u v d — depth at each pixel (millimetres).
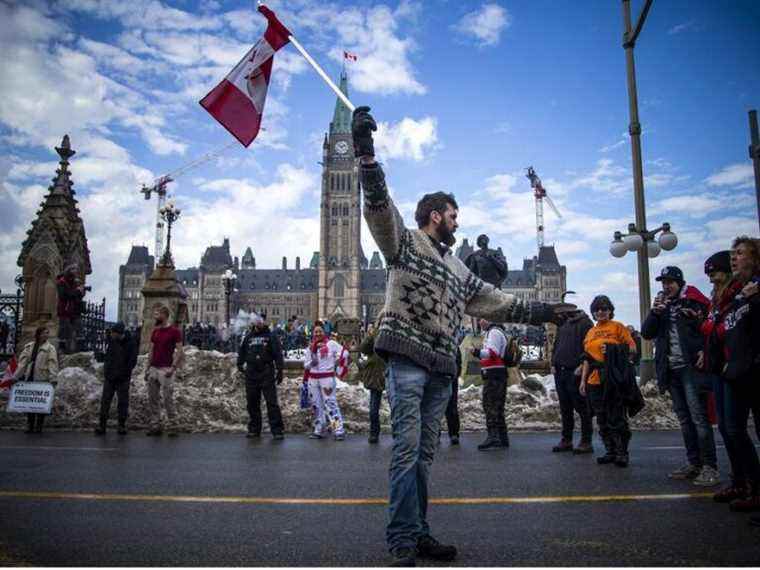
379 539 3906
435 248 3768
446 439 10969
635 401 7391
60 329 16531
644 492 5613
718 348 5285
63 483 5938
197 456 8109
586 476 6570
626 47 15289
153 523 4309
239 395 13305
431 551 3500
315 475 6535
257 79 6344
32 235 16953
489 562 3424
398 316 3555
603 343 7844
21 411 11391
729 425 5031
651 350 14305
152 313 19953
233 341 30172
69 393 12898
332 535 4000
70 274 16406
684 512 4758
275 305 171875
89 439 10344
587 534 4059
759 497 4805
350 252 157125
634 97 15180
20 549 3613
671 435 11406
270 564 3361
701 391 6203
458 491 5656
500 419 9383
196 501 5070
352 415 12734
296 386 13508
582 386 7992
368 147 3379
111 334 11336
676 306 6664
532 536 4012
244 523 4320
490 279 11219
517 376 16500
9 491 5504
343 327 26344
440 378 3711
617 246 14594
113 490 5566
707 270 5762
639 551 3645
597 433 12047
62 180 17812
